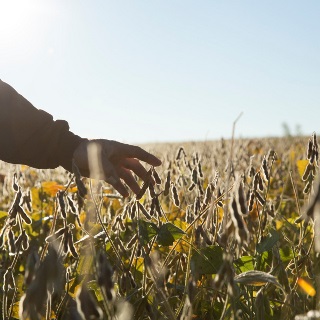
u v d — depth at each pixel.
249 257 1.14
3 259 1.43
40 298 0.54
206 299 1.19
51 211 1.98
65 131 1.18
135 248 1.08
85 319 0.58
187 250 1.28
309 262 1.12
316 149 1.04
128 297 0.91
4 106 1.16
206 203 1.16
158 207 1.11
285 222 1.46
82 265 1.04
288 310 0.96
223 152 2.79
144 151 1.14
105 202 1.90
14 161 1.19
